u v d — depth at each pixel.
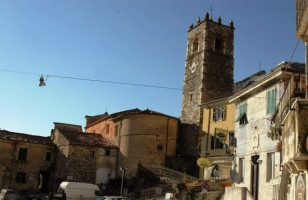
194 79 58.44
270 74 28.45
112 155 53.19
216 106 41.62
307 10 12.73
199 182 35.25
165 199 31.91
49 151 54.34
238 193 18.53
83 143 51.31
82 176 50.12
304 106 11.26
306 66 14.66
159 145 52.75
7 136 52.03
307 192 11.22
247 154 32.22
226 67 59.12
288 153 13.09
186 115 57.91
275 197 25.42
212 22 60.03
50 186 52.81
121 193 44.09
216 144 40.22
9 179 50.56
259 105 31.11
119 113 59.94
